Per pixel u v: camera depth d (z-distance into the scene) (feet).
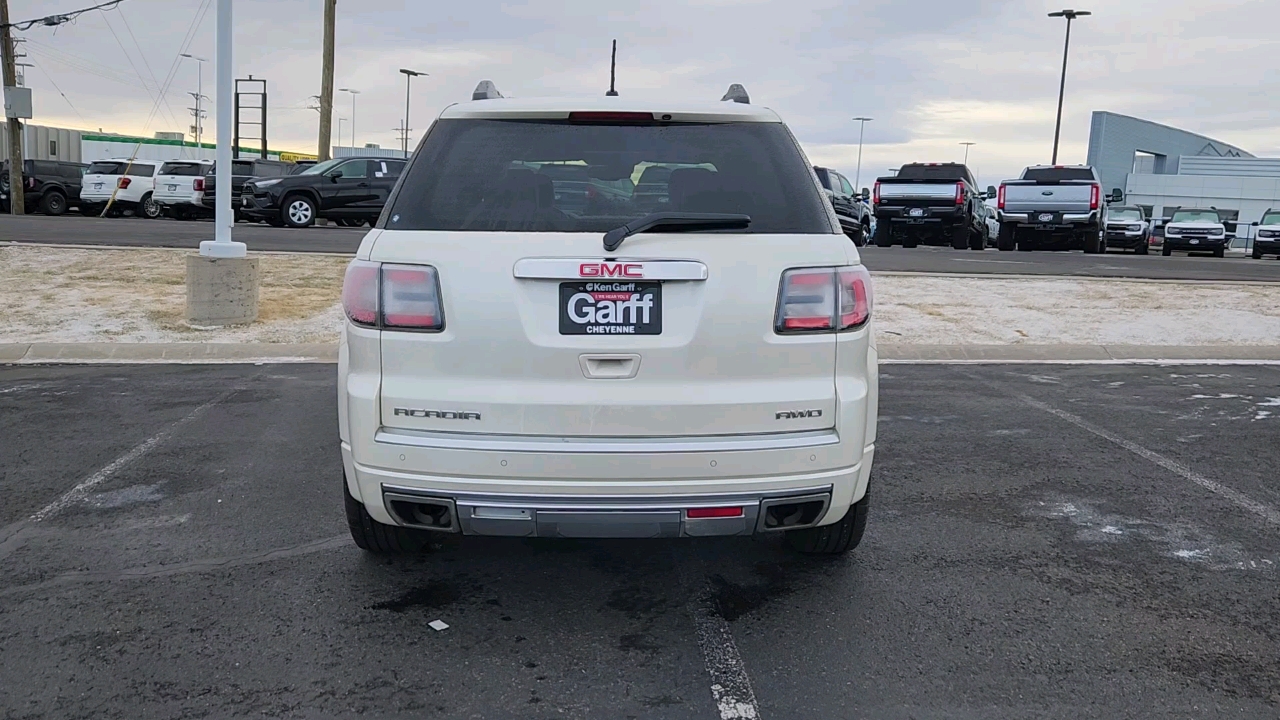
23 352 28.84
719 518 10.96
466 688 10.47
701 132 12.00
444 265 10.82
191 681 10.53
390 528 13.12
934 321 35.47
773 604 12.60
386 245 11.05
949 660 11.11
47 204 102.63
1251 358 31.50
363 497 11.27
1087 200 71.92
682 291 10.78
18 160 97.40
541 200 11.28
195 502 16.22
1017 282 45.19
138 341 30.07
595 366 10.77
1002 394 25.39
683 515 10.87
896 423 22.06
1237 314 37.37
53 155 136.46
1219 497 16.93
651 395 10.75
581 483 10.68
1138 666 10.98
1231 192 199.93
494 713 9.99
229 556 14.01
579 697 10.31
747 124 12.15
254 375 26.61
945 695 10.36
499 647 11.39
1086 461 19.10
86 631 11.65
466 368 10.84
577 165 11.62
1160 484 17.65
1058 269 53.36
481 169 11.57
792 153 12.06
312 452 19.16
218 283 32.07
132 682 10.48
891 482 17.67
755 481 10.89
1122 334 33.94
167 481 17.30
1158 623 12.07
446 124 12.08
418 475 10.86
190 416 21.91
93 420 21.48
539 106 11.97
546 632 11.78
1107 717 9.93
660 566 13.84
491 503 10.80
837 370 11.23
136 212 99.76
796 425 11.05
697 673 10.82
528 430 10.75
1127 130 224.94
